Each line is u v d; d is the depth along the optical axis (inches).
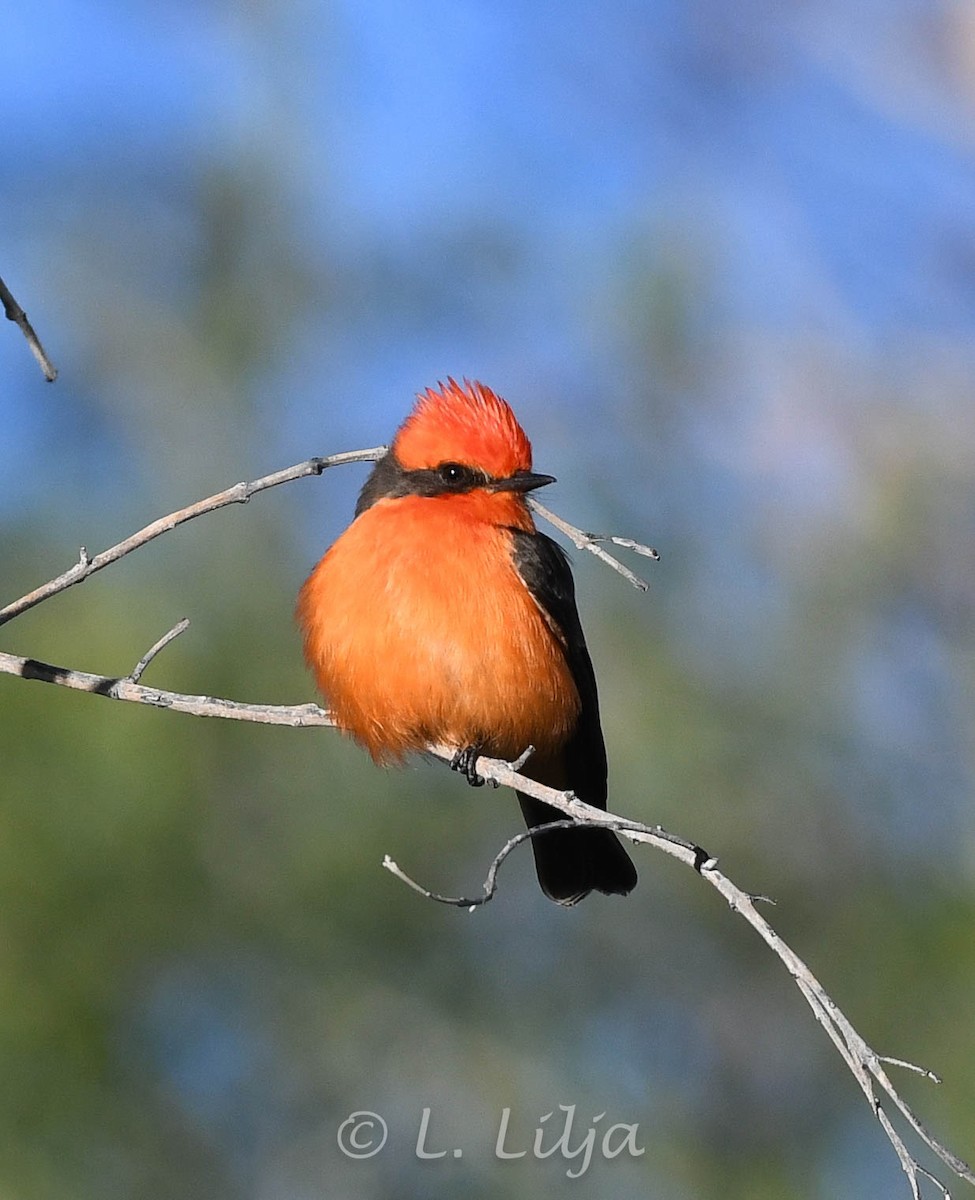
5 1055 450.9
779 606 596.4
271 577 570.6
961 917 545.6
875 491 607.8
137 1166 463.5
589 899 557.3
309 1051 499.8
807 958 553.6
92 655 489.7
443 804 538.3
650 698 572.1
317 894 507.5
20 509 573.3
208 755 498.6
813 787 569.6
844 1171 529.0
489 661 365.4
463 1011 527.8
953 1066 518.6
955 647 591.8
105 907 470.6
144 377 634.2
